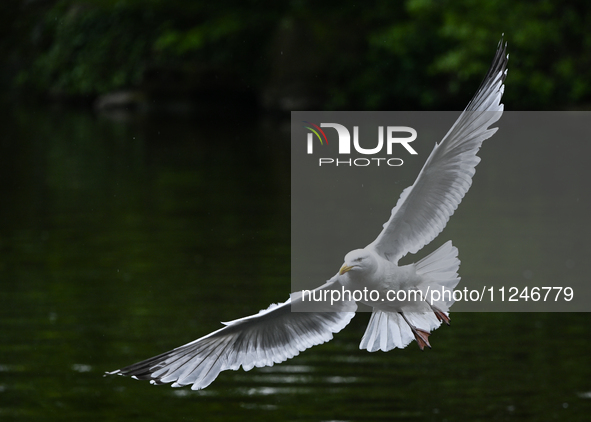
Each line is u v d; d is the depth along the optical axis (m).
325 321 5.27
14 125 33.34
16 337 10.81
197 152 26.55
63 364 10.03
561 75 30.45
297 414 8.80
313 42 32.91
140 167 24.02
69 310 11.77
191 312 11.65
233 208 18.47
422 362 10.12
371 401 9.12
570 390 9.27
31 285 12.93
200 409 9.02
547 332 11.03
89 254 14.72
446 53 32.22
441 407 8.90
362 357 10.36
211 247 15.11
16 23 42.00
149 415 8.88
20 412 8.87
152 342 10.61
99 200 19.41
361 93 32.66
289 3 37.47
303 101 32.66
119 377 9.68
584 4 30.56
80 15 40.19
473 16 30.53
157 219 17.42
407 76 32.38
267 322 5.20
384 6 35.16
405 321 5.38
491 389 9.37
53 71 40.16
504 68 5.04
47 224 17.05
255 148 27.00
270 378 9.77
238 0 38.69
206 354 5.01
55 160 25.39
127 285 12.90
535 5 30.39
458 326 11.37
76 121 34.22
